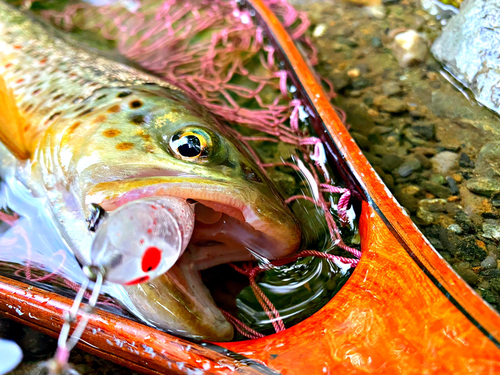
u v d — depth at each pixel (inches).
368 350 6.1
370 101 10.8
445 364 5.9
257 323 7.2
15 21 10.4
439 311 6.1
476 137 10.0
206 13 12.4
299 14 12.4
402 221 7.0
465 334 5.9
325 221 8.1
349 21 12.2
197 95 10.6
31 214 8.7
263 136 9.7
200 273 7.6
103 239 5.9
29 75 9.4
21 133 8.8
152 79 9.9
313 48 11.8
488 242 8.6
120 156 7.6
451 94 10.7
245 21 11.9
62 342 6.1
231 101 10.5
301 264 7.7
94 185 7.1
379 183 7.5
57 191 8.2
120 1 12.9
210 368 6.2
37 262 7.9
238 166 7.7
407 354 6.0
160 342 6.4
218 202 7.1
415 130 10.2
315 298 7.4
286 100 10.1
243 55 11.4
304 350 6.2
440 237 8.8
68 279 7.6
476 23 10.4
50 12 12.6
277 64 10.8
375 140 10.2
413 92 10.8
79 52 10.3
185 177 7.2
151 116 8.1
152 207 6.2
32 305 6.9
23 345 7.5
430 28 11.8
